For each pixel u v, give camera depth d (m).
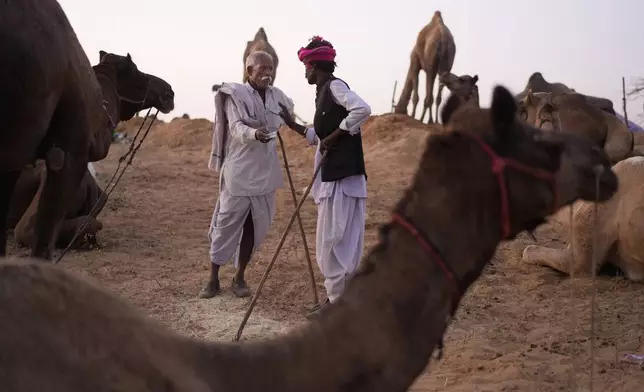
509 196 3.03
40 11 6.80
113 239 11.34
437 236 2.92
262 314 7.66
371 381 2.66
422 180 3.00
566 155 3.13
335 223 6.85
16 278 2.12
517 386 5.61
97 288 2.29
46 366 2.00
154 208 14.83
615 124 15.77
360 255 7.00
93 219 10.47
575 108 15.66
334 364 2.60
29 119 6.77
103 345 2.13
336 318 2.71
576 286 8.70
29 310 2.05
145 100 10.49
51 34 6.85
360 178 6.93
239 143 7.86
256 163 7.88
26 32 6.61
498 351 6.51
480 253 3.02
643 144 23.28
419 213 2.95
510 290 8.62
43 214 7.45
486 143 3.01
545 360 6.26
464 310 7.79
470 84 11.53
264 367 2.51
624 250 8.73
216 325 7.23
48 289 2.13
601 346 6.62
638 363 6.12
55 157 7.28
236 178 7.85
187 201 16.02
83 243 10.47
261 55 7.78
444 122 3.23
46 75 6.77
